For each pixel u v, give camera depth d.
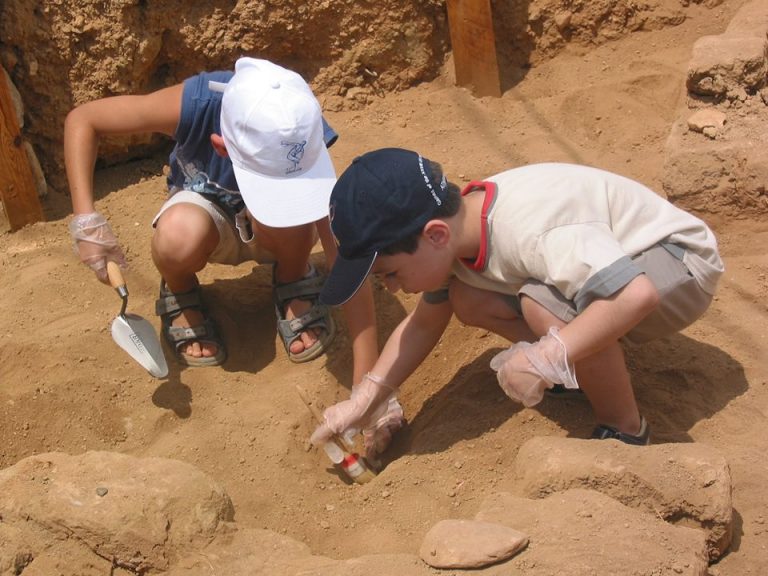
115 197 4.39
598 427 2.81
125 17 4.33
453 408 3.10
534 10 4.86
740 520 2.54
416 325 2.98
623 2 4.88
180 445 3.08
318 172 3.01
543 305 2.62
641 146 4.33
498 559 2.20
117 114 3.22
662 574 2.18
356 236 2.53
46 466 2.56
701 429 2.90
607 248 2.52
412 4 4.75
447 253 2.61
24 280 3.84
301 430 3.16
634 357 3.19
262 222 2.92
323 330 3.48
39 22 4.20
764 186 3.62
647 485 2.42
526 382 2.53
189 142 3.26
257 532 2.45
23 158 4.11
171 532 2.39
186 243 3.25
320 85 4.80
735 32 4.25
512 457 2.85
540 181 2.69
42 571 2.36
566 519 2.31
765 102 3.94
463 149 4.43
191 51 4.57
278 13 4.60
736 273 3.54
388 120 4.71
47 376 3.32
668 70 4.66
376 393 2.96
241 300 3.76
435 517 2.69
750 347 3.20
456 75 4.83
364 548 2.62
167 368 3.25
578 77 4.81
